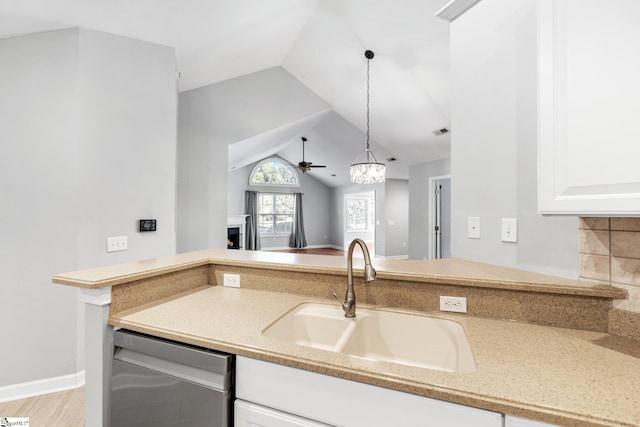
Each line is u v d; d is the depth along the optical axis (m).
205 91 4.08
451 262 1.56
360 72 4.09
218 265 1.65
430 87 3.89
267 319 1.14
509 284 1.13
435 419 0.72
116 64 2.37
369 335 1.27
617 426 0.58
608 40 0.85
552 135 0.95
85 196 2.20
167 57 2.65
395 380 0.74
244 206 10.45
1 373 2.01
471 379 0.73
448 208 6.21
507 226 1.45
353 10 3.14
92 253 2.22
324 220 11.98
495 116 1.50
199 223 4.03
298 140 8.47
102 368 1.13
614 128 0.84
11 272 2.03
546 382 0.72
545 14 0.97
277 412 0.88
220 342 0.95
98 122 2.27
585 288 1.04
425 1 2.81
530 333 1.02
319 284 1.44
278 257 1.69
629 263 1.01
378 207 8.98
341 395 0.81
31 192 2.07
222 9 2.52
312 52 3.98
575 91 0.91
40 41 2.11
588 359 0.84
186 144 3.97
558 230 1.26
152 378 1.04
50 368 2.10
